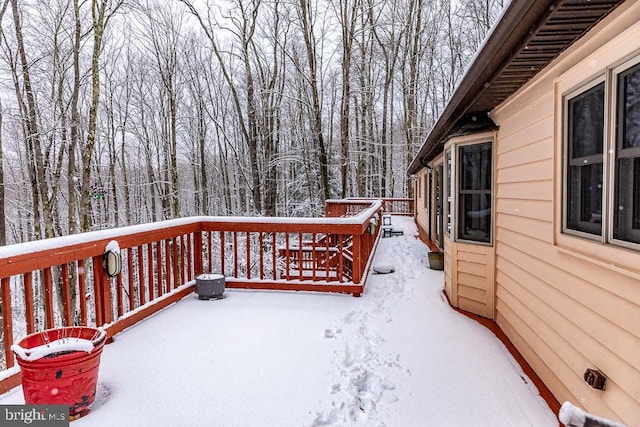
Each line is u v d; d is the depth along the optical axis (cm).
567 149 234
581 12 180
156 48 1714
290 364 277
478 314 407
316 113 1560
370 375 270
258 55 1773
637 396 163
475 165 419
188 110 2211
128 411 214
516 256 324
